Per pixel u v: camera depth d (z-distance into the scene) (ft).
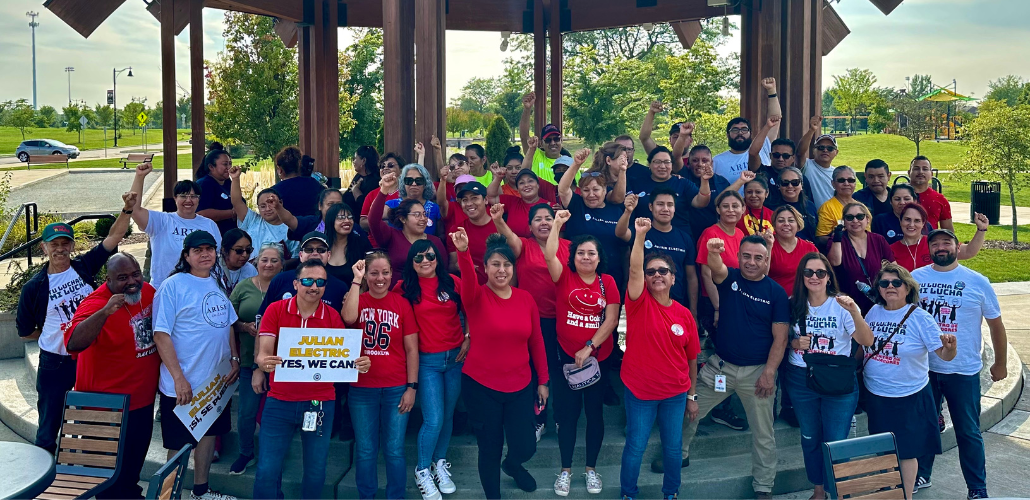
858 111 188.55
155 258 18.70
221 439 18.42
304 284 14.76
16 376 25.62
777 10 24.94
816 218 20.39
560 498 16.56
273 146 64.59
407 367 15.93
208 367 15.89
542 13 36.27
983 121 59.67
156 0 27.61
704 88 94.38
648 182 20.48
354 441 18.10
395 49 21.47
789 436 19.07
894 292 15.65
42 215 49.80
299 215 21.81
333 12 33.04
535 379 17.28
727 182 21.99
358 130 95.81
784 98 24.85
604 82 94.07
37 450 12.91
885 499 12.53
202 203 21.53
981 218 20.02
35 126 266.77
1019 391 24.62
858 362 17.83
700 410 17.44
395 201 18.30
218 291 16.26
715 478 17.19
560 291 16.40
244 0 29.19
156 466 18.17
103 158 155.74
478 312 15.65
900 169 113.70
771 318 16.46
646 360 15.57
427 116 21.31
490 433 15.72
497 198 19.76
